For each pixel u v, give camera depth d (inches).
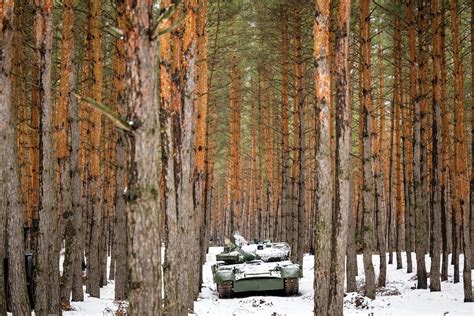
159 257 189.5
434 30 617.6
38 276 394.0
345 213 393.7
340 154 399.9
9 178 359.9
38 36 396.5
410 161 853.8
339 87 406.0
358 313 521.7
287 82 896.9
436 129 619.2
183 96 430.0
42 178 396.2
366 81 581.3
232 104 1176.8
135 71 185.5
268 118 1267.2
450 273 779.4
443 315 479.2
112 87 766.5
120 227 615.5
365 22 593.0
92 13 593.3
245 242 867.4
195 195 632.4
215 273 692.1
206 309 590.9
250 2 921.5
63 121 470.9
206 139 925.8
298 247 819.4
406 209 948.0
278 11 811.4
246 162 1838.1
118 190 617.6
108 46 901.8
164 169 370.0
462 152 618.8
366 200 592.4
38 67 397.4
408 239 836.0
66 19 463.5
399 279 773.9
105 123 847.7
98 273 630.5
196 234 670.5
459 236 704.4
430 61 957.2
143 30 186.1
